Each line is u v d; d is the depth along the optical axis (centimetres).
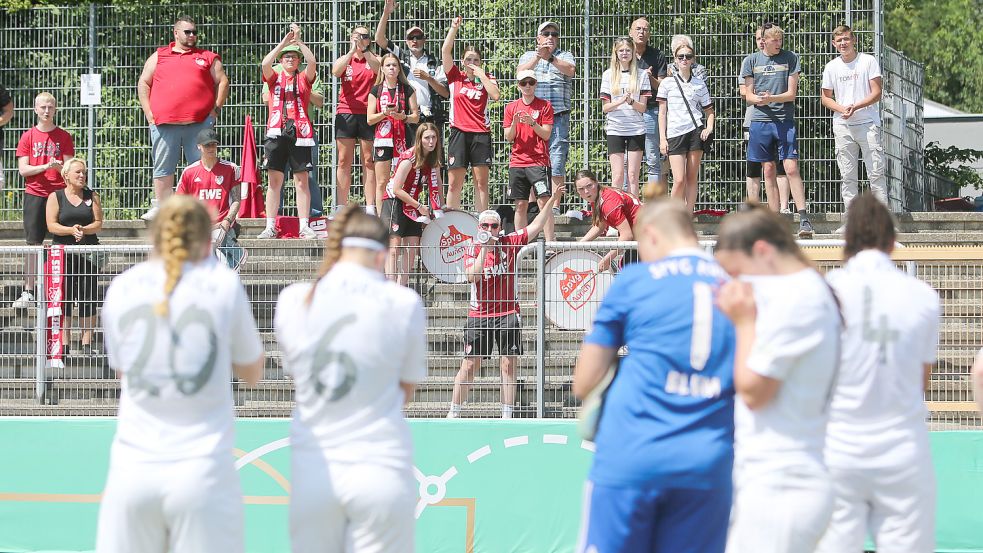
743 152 5284
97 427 2958
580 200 5394
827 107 4900
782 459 1677
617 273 3119
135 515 1738
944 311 3191
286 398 3375
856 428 1911
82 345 3297
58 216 4016
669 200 1792
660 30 5397
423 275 3278
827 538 1936
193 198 1820
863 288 1922
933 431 2858
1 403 3328
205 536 1733
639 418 1688
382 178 4459
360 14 5706
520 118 4400
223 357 1769
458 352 3294
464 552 2869
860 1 5288
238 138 5650
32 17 5794
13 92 5775
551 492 2869
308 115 4525
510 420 2903
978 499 2820
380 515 1742
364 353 1759
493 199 5544
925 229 4578
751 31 5325
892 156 5303
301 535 1770
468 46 5050
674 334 1686
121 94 5794
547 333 3328
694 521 1672
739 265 1705
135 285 1775
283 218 4575
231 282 1795
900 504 1908
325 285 1791
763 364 1639
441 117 4803
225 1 5709
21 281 3538
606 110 4625
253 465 2917
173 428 1742
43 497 2950
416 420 2917
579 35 5494
